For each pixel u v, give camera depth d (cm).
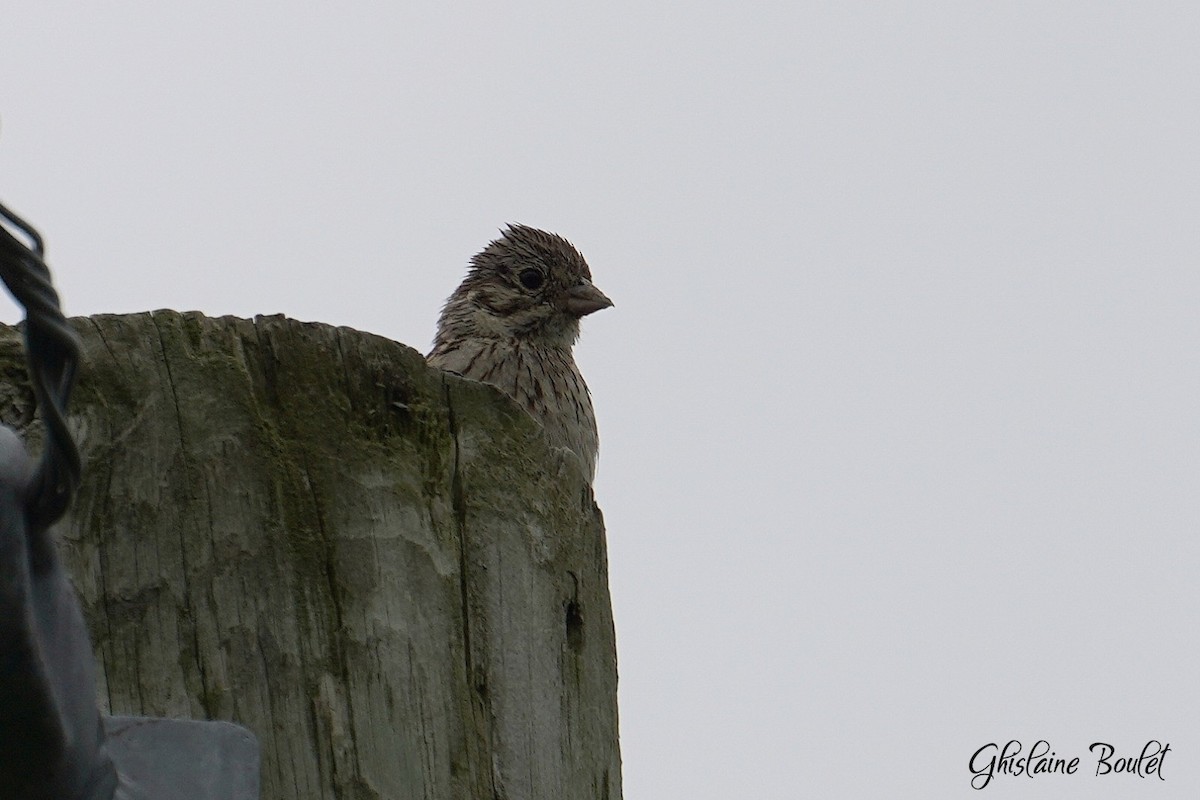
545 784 621
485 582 636
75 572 571
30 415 586
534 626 644
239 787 511
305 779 570
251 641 584
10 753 378
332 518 611
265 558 596
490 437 662
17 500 348
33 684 364
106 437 591
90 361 599
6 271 327
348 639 595
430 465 644
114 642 568
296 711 579
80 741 394
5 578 346
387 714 591
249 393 618
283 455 614
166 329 616
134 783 496
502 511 652
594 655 673
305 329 636
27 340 340
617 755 673
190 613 581
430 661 607
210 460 602
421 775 588
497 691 621
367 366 641
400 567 616
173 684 570
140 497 589
